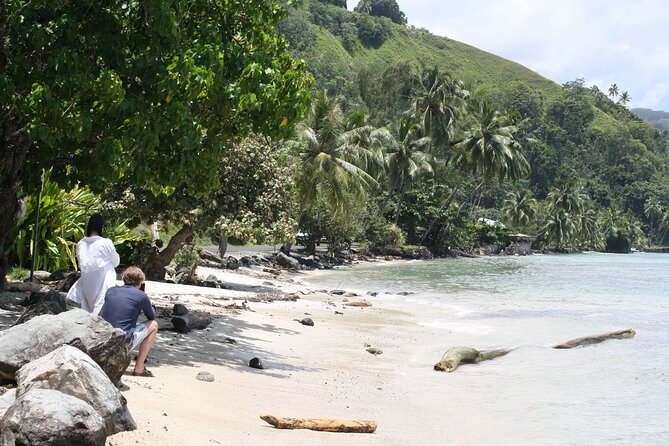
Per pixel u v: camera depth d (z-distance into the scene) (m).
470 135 79.50
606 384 11.24
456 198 121.69
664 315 21.62
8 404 5.09
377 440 7.39
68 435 4.66
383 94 119.25
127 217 21.50
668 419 8.99
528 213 118.06
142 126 9.84
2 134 11.08
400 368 12.45
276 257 45.31
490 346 15.16
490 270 51.62
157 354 10.20
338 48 195.50
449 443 7.68
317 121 48.53
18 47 10.15
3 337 6.14
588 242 138.50
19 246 18.25
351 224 54.66
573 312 22.48
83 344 6.18
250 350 12.20
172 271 25.55
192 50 10.71
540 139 173.25
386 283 35.81
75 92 9.95
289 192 23.28
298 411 8.23
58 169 11.84
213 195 21.95
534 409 9.46
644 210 171.25
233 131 11.40
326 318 18.86
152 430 5.81
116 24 10.68
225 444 6.07
